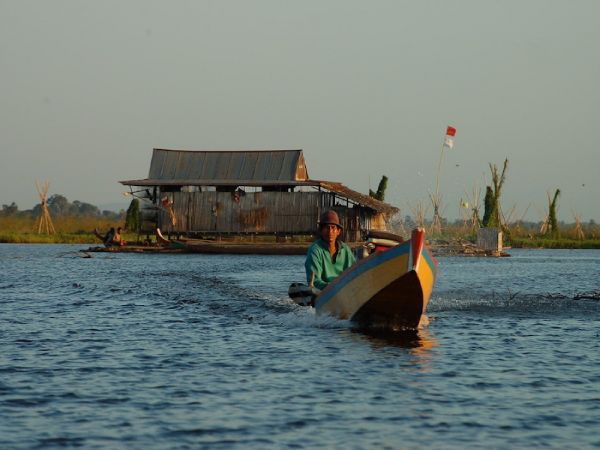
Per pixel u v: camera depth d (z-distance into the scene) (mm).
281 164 166875
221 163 169875
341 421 23641
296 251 147625
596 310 50688
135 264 112188
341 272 44781
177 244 151125
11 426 22984
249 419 23797
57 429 22734
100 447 21250
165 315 47750
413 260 38250
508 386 28094
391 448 21328
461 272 97938
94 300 57156
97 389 27297
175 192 164125
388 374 30000
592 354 34438
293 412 24547
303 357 33375
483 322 44719
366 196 160750
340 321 43188
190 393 26812
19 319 45656
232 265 109562
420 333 40469
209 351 34781
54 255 142375
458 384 28375
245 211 161500
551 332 40844
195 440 21859
